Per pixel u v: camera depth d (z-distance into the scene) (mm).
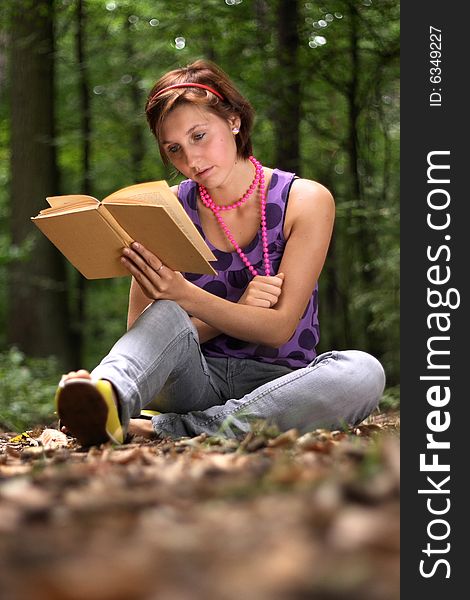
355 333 15062
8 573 1456
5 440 4695
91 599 1298
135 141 16156
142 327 3309
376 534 1562
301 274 3689
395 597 1321
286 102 11047
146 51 14570
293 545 1531
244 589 1338
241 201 3816
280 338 3621
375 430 3625
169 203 3236
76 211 3256
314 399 3539
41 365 11062
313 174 13906
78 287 16547
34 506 1963
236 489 2062
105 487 2193
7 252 12406
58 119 15750
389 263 11125
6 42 13719
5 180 16578
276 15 11086
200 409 3754
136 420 3666
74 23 14883
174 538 1633
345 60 11523
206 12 11188
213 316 3492
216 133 3619
